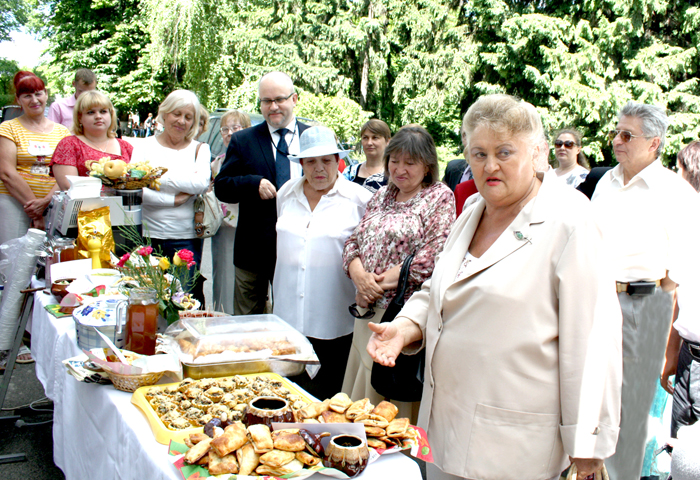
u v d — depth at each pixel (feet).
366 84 64.64
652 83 52.26
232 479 4.06
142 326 6.24
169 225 11.19
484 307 4.72
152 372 5.71
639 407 8.24
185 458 4.25
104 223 9.16
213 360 6.03
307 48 61.67
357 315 8.34
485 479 4.72
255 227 10.59
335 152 8.68
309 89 61.98
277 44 60.85
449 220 7.94
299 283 9.11
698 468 4.80
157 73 64.44
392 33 63.62
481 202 5.36
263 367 6.23
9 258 9.44
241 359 6.11
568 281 4.43
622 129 8.51
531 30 53.26
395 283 7.98
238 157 10.80
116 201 9.41
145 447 4.69
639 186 8.46
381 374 6.48
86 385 6.23
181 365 6.04
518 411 4.63
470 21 62.13
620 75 54.75
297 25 61.87
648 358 8.21
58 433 7.25
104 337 6.01
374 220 8.38
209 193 11.78
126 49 75.36
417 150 8.06
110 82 73.87
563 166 14.69
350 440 4.39
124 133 75.15
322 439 4.47
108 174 9.23
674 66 51.60
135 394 5.51
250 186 10.11
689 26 52.03
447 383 5.02
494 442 4.70
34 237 8.77
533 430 4.63
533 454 4.64
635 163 8.50
